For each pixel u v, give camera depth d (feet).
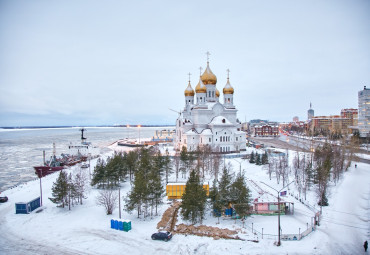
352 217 195.83
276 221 189.98
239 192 193.16
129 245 156.35
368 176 321.52
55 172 379.14
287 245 153.99
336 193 253.24
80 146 542.98
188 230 175.42
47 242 160.66
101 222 190.90
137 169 294.05
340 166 333.62
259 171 346.54
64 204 227.61
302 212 206.39
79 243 158.92
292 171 341.00
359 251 146.82
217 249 150.51
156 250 150.41
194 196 183.01
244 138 493.36
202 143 461.78
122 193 260.21
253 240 160.56
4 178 384.88
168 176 325.62
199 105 490.90
